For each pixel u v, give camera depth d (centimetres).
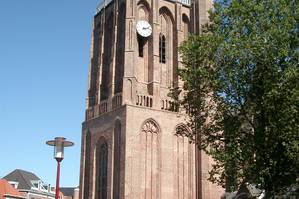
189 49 3397
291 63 3058
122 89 6181
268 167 3011
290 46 3066
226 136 3331
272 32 3012
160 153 6062
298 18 3088
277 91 2972
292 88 2973
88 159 6638
